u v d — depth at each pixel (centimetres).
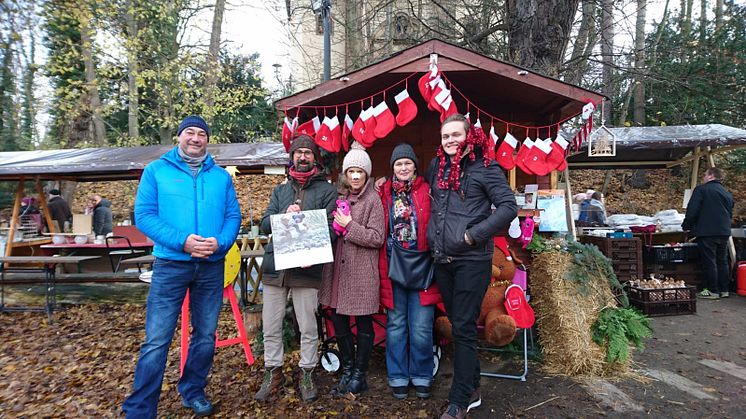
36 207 907
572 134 783
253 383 341
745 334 456
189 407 301
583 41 943
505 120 448
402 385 312
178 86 1223
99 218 793
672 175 1394
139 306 633
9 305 642
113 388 348
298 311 305
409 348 326
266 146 791
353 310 297
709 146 706
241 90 1382
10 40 1134
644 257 677
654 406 303
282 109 375
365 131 350
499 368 366
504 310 332
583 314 353
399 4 1125
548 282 364
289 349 398
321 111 421
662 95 1277
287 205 308
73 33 1273
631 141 702
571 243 379
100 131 1318
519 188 473
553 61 644
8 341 487
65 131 1516
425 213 301
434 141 456
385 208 317
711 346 423
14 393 342
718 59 1112
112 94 1235
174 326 270
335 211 300
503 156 373
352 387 315
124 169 684
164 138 1311
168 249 266
